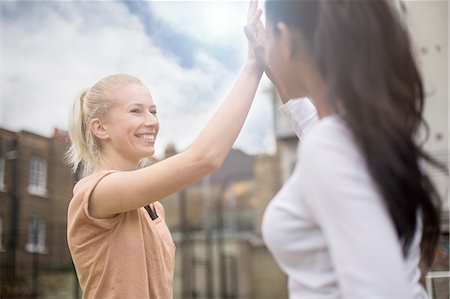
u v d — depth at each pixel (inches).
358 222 25.8
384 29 29.2
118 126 52.4
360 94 28.0
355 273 25.3
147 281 49.3
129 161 53.7
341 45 29.1
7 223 443.5
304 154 28.4
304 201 29.1
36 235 450.3
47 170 411.2
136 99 52.9
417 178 28.5
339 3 29.6
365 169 27.3
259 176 616.4
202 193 631.8
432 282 63.7
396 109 28.3
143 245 49.8
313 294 29.6
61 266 462.6
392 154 27.3
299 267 30.4
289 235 29.9
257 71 46.9
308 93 33.8
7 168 424.2
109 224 48.3
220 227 621.6
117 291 48.1
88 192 47.7
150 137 53.2
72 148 57.9
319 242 29.2
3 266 443.8
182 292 600.1
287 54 32.1
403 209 27.8
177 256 607.5
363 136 27.3
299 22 31.1
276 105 546.6
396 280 25.2
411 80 29.6
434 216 30.7
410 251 30.9
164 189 45.1
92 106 53.6
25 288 446.0
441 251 68.9
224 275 606.5
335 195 26.5
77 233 49.2
